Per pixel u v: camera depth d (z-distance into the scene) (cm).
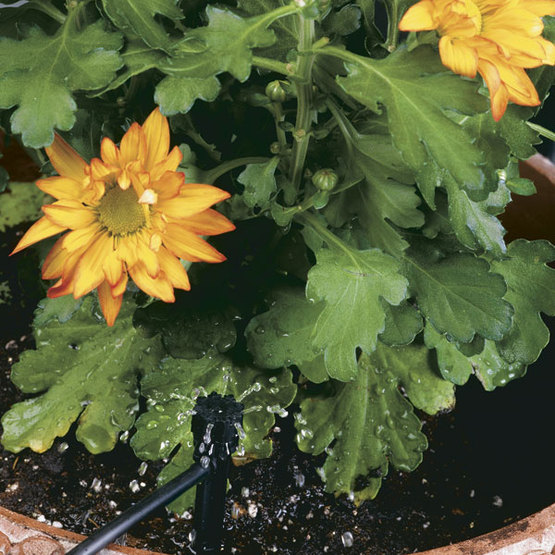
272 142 64
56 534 58
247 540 64
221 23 54
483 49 53
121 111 63
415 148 54
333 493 66
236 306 63
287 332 63
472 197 57
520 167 74
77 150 60
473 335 61
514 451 69
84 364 66
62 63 55
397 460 65
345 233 63
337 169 61
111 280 55
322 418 66
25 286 67
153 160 55
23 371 66
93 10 61
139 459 67
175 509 64
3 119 61
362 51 61
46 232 56
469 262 61
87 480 66
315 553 64
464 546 58
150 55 55
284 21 59
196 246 56
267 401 64
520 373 65
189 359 62
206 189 55
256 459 66
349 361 58
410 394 66
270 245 64
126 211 55
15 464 67
